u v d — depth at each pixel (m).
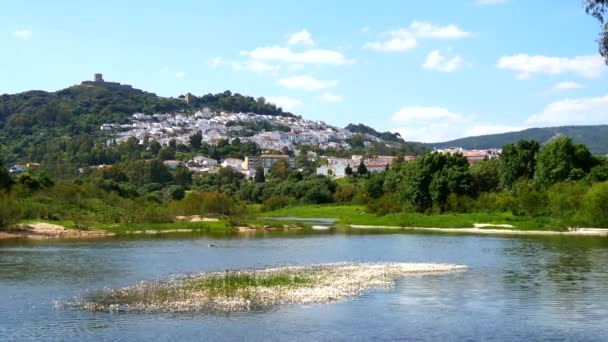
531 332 33.22
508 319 36.19
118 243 86.12
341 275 53.16
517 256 70.06
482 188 163.62
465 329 33.75
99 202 129.38
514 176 163.75
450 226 124.56
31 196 121.44
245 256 70.19
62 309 37.88
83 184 146.12
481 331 33.31
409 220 132.62
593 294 44.34
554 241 91.12
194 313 36.88
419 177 146.75
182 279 50.38
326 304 39.97
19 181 129.75
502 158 167.38
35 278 51.00
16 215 99.44
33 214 109.88
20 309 37.91
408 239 96.94
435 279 51.25
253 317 35.94
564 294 44.31
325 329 33.38
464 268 58.66
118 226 112.31
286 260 66.44
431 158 147.62
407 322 35.22
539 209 127.00
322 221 153.12
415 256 70.88
